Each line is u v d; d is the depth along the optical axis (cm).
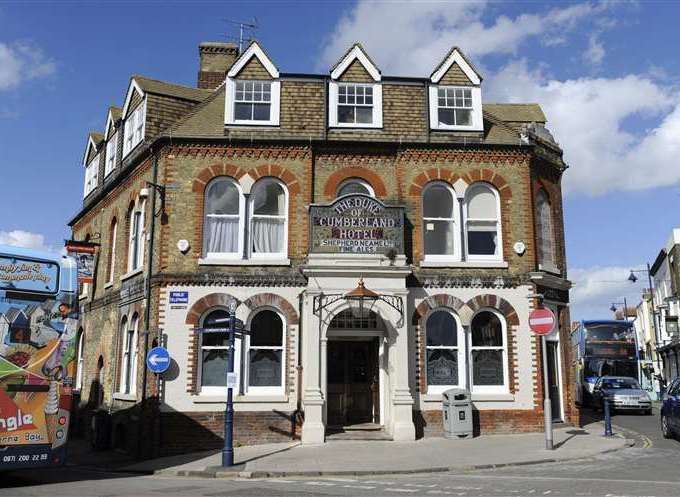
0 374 1137
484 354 1842
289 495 998
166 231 1806
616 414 2889
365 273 1747
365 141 1881
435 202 1923
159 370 1662
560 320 2027
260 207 1869
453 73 1988
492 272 1858
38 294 1206
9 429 1134
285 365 1767
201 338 1772
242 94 1922
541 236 2012
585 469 1259
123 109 2323
